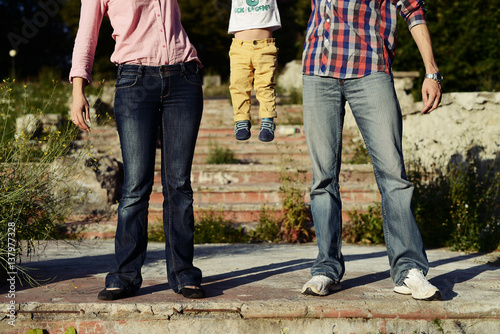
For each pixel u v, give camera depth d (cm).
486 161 607
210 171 663
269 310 235
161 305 234
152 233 522
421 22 255
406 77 823
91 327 232
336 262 260
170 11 253
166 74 245
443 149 662
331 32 255
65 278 297
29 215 289
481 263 369
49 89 950
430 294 238
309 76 262
